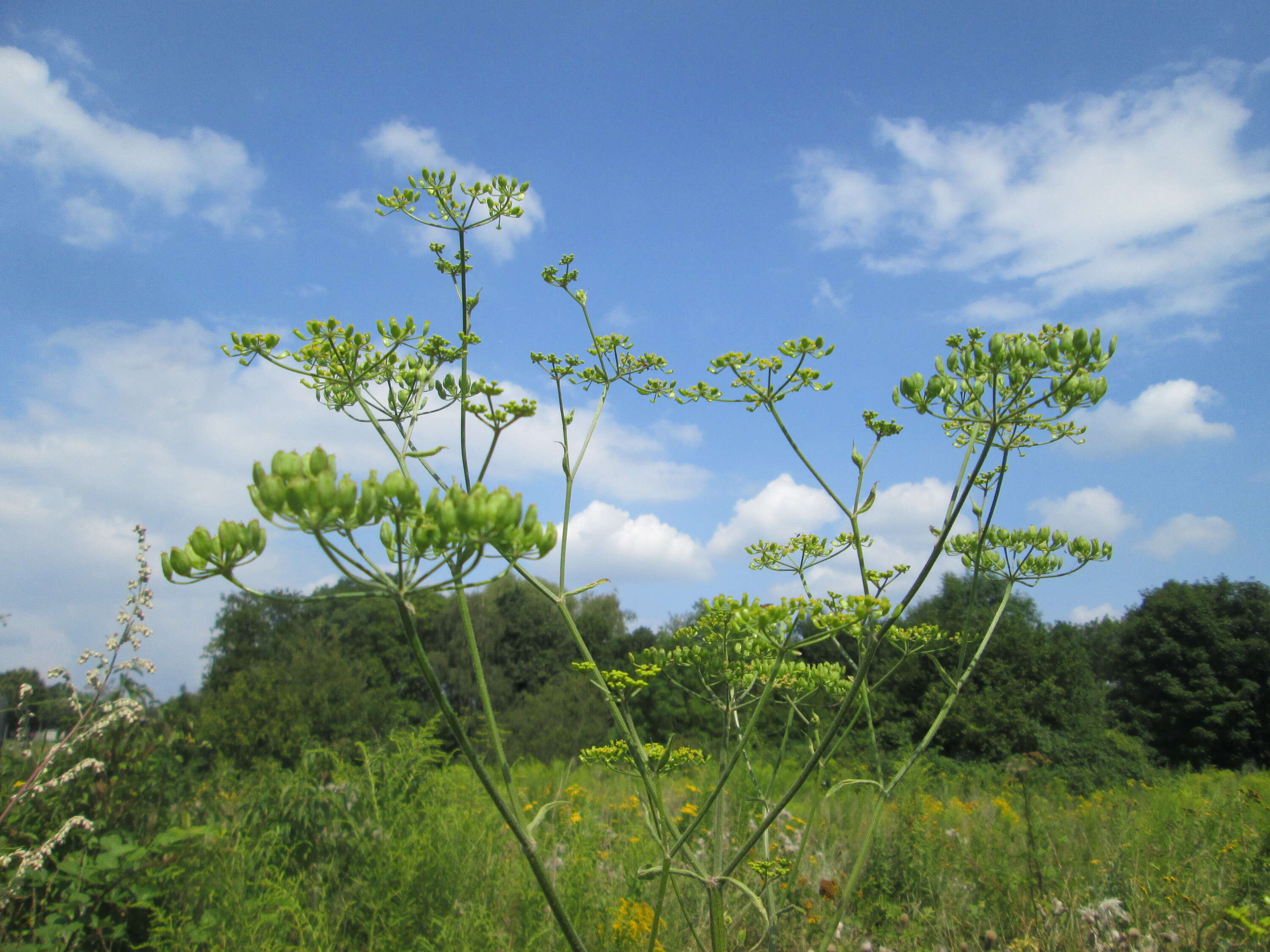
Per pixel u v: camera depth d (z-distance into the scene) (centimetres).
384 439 340
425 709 3566
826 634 291
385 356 356
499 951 439
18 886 442
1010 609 2333
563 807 666
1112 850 671
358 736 2573
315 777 661
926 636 395
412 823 575
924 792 976
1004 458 390
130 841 498
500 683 3884
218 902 468
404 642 3809
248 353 348
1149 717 3089
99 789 537
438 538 206
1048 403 329
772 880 376
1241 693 2920
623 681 326
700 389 407
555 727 3312
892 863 584
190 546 207
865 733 1986
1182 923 480
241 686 2430
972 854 658
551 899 229
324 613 3691
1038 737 1958
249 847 534
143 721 608
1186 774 1812
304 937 437
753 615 302
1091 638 4009
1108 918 460
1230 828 710
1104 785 1812
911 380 350
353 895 528
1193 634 3047
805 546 455
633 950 427
